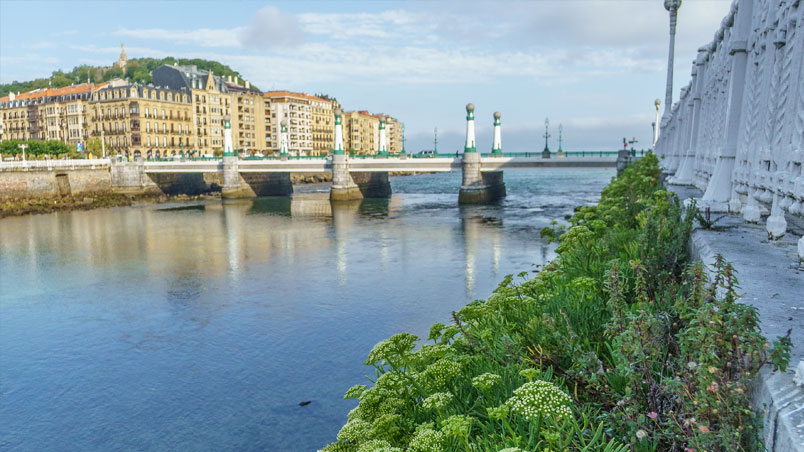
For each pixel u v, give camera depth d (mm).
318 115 163375
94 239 41125
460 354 6848
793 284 5891
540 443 4328
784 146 8523
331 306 21156
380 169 73312
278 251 34938
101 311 21656
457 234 40281
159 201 77062
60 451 11508
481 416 5207
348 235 41469
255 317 20094
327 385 13867
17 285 26375
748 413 3615
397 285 24359
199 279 27062
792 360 3846
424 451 4301
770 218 8656
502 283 9586
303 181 121750
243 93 138875
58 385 14703
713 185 12836
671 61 34969
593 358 5270
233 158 78375
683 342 4277
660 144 47656
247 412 12625
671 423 4121
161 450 11273
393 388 5926
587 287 7938
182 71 122250
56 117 123250
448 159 68812
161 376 15008
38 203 63906
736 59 12359
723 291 5363
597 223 13680
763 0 10352
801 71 7988
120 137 111688
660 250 8375
